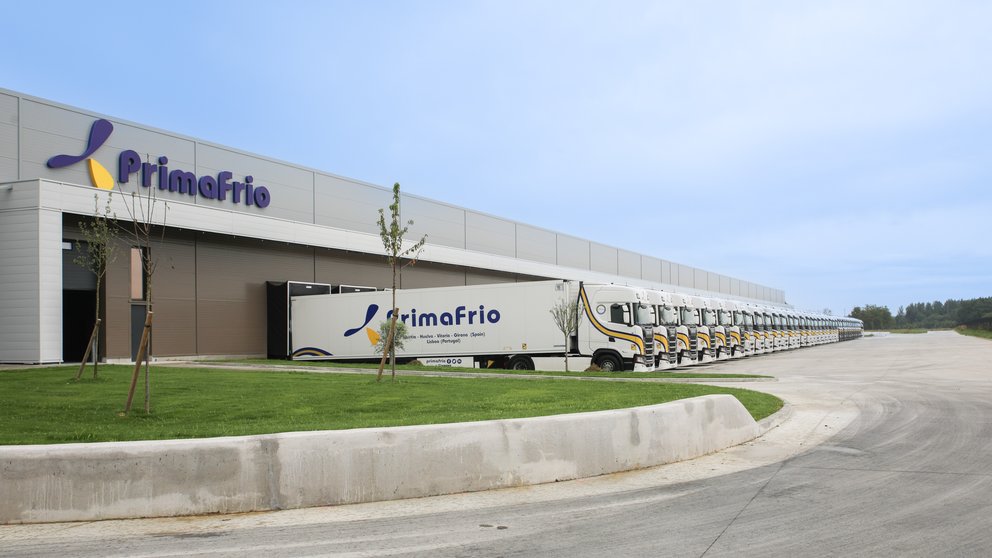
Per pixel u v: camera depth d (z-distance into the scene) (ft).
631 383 63.00
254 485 24.00
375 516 23.13
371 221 131.64
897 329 554.87
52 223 79.05
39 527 22.04
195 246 99.60
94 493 23.00
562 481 28.30
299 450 24.66
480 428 27.25
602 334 86.02
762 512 22.88
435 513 23.44
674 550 18.93
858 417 45.93
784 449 34.96
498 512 23.48
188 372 73.67
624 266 232.32
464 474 26.61
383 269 132.05
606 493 26.13
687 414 33.27
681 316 102.99
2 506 22.47
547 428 28.48
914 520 21.61
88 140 88.48
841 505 23.66
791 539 19.79
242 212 103.81
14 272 78.69
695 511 23.20
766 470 29.91
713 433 34.78
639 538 20.11
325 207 122.52
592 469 29.17
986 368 90.89
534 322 89.10
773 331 153.79
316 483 24.63
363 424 34.24
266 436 24.76
